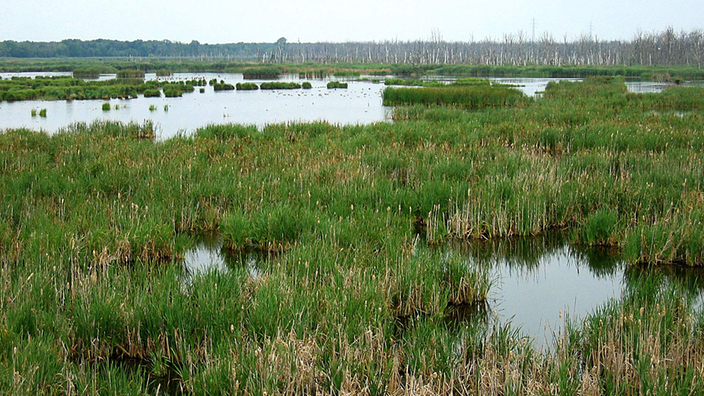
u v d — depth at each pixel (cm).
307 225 817
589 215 919
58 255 683
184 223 916
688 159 1173
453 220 903
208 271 617
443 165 1126
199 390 428
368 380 445
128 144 1447
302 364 444
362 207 902
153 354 502
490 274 770
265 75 7269
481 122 1984
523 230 912
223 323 515
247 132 1655
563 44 15288
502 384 442
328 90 4719
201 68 9694
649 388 420
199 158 1265
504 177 1024
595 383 440
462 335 543
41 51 18962
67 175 1058
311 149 1360
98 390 420
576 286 726
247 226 834
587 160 1211
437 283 634
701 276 733
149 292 584
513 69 8562
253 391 413
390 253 706
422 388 429
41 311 521
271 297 537
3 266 658
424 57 13688
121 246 749
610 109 2283
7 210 838
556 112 2120
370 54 15275
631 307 543
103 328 517
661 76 6216
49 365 435
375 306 555
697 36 10256
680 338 487
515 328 594
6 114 2630
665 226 787
